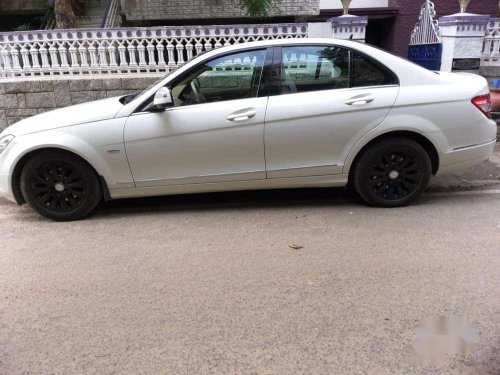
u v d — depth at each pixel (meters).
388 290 3.29
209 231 4.45
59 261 3.89
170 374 2.54
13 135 4.64
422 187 4.86
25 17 14.30
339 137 4.62
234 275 3.56
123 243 4.22
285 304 3.16
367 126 4.60
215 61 4.63
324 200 5.25
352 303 3.14
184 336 2.85
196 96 4.65
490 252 3.83
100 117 4.56
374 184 4.84
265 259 3.81
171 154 4.61
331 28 7.88
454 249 3.90
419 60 8.59
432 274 3.49
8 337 2.89
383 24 14.08
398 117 4.59
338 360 2.61
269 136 4.59
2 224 4.82
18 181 4.76
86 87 8.02
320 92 4.62
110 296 3.31
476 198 5.18
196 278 3.53
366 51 4.64
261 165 4.70
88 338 2.86
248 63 4.64
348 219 4.63
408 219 4.59
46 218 4.93
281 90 4.64
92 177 4.70
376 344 2.73
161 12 11.86
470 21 7.48
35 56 8.04
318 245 4.05
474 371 2.50
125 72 8.10
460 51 7.62
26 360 2.68
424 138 4.69
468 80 4.86
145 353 2.71
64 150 4.59
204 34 7.91
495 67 7.96
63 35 7.92
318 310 3.08
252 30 7.91
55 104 8.11
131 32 7.89
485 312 3.00
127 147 4.57
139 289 3.40
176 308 3.14
